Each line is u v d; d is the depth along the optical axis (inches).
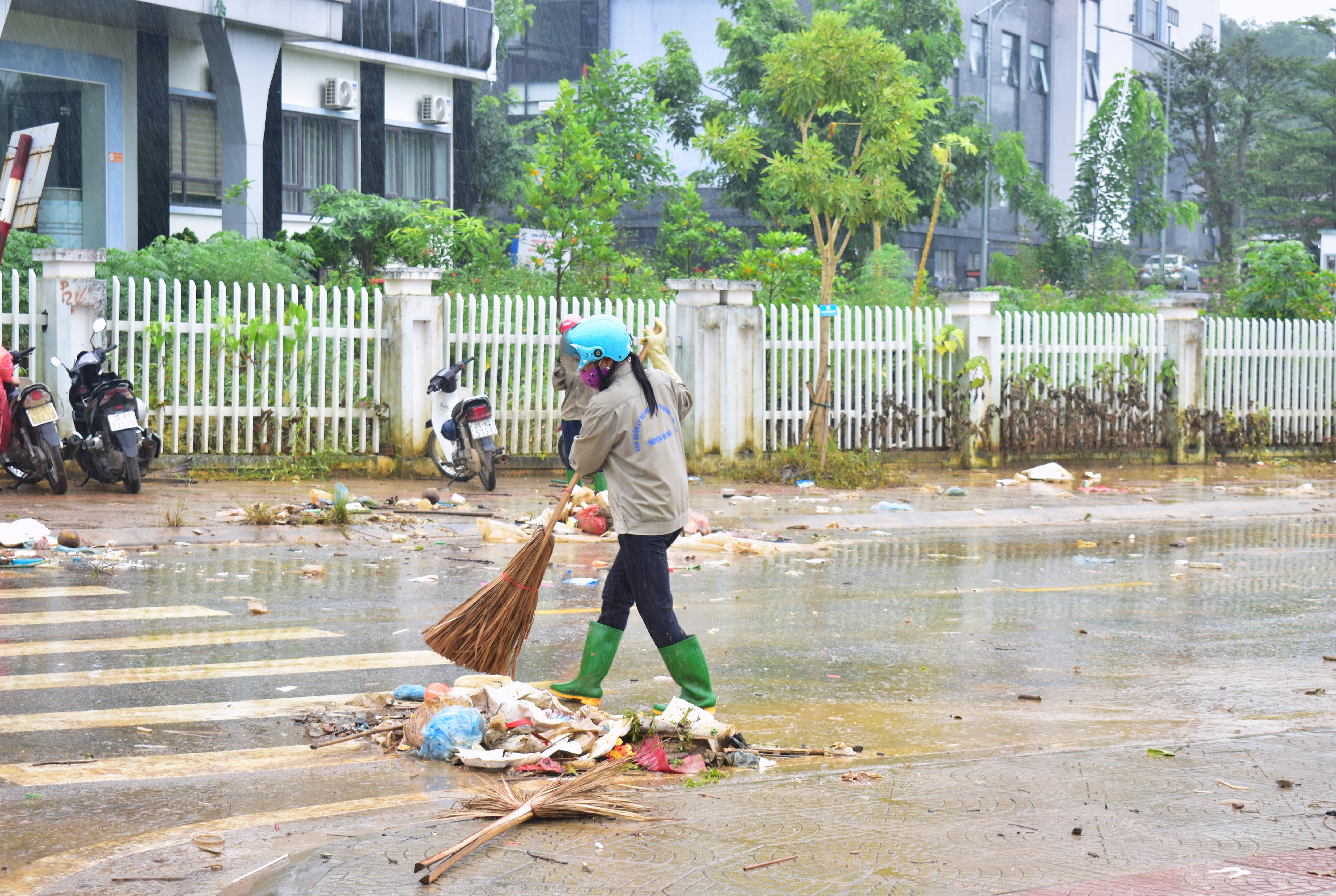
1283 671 260.7
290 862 138.9
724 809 158.9
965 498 554.6
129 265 588.7
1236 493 599.5
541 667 249.8
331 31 869.8
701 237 981.8
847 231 1053.8
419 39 1009.5
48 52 771.4
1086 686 245.3
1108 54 2028.8
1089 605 331.3
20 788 172.2
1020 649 277.4
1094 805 161.0
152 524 403.5
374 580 337.7
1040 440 680.4
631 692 232.2
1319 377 778.2
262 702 219.3
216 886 137.3
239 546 387.5
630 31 1537.9
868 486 576.1
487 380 574.2
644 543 209.5
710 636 284.8
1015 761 183.0
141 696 221.3
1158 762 183.2
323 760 187.6
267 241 678.5
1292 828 152.1
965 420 658.8
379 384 551.8
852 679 247.4
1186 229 2316.7
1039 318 684.7
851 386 639.1
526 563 207.2
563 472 581.6
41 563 346.6
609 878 133.3
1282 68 2217.0
